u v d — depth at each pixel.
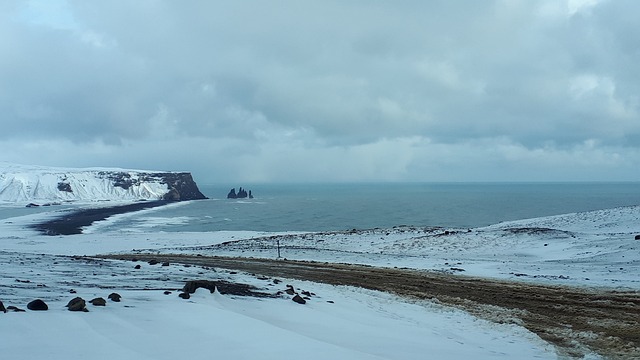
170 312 9.18
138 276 16.33
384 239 46.31
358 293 16.98
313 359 6.55
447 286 19.55
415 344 9.29
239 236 58.97
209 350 6.51
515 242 38.06
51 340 6.24
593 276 22.56
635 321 13.43
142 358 5.78
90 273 16.12
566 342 11.02
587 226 44.59
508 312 14.53
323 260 32.47
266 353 6.62
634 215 45.47
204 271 19.88
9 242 52.06
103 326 7.40
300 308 12.18
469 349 9.51
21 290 10.70
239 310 10.62
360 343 8.64
